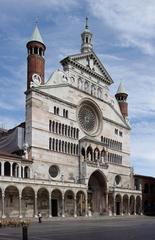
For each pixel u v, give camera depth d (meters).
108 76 116.62
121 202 108.31
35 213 78.12
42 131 88.25
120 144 118.50
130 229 51.59
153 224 65.50
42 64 93.69
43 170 86.19
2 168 76.25
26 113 87.81
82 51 113.06
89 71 108.56
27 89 90.75
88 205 99.81
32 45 93.56
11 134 95.81
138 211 118.56
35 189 79.19
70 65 102.81
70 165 94.56
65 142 94.69
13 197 77.38
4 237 38.94
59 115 94.44
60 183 85.56
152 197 136.00
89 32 114.69
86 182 93.94
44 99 90.81
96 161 99.88
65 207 88.62
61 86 96.94
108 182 104.88
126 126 123.50
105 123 112.44
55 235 41.34
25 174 82.31
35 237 38.78
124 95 126.81
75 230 49.41
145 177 135.25
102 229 51.56
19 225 58.84
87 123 105.31
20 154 88.62
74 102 100.50
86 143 98.31
